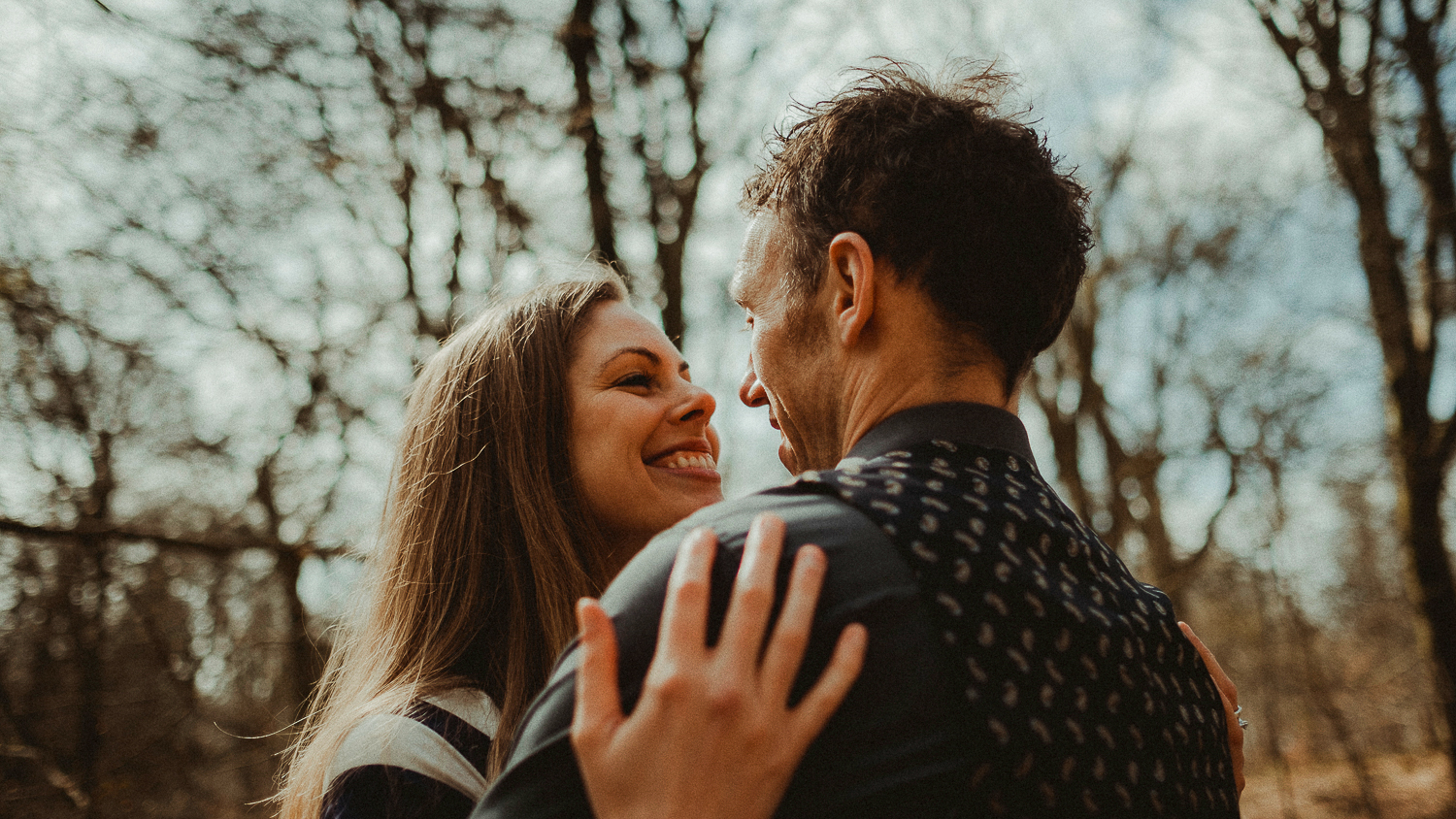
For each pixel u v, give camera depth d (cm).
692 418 161
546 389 152
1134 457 1236
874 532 71
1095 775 67
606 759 62
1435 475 821
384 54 616
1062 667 69
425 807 108
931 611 68
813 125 97
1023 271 87
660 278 626
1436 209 761
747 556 69
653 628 69
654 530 156
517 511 145
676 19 621
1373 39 745
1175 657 85
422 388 166
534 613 141
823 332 94
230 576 752
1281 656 1338
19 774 630
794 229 96
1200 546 1148
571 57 610
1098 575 81
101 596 689
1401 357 831
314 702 165
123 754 691
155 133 563
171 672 685
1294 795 1237
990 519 75
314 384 727
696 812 60
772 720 62
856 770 65
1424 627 832
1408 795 1092
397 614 148
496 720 125
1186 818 75
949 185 86
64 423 622
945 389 86
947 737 65
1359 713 1379
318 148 616
